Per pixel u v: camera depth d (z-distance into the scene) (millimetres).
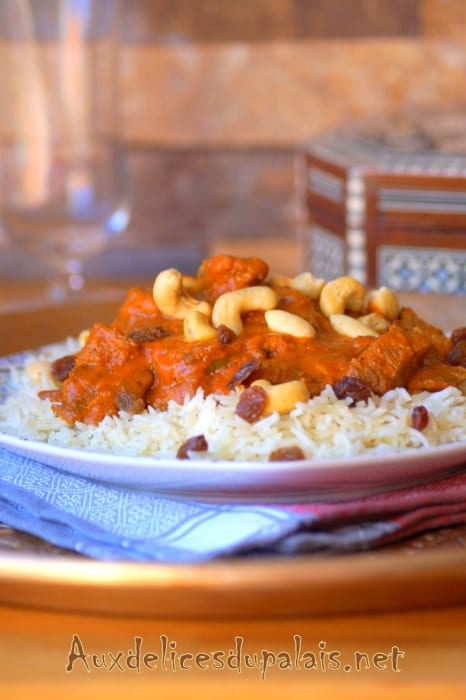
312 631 602
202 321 716
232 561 611
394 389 703
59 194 1266
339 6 1326
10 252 1453
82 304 960
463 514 663
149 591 600
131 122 1398
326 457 664
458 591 609
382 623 605
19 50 1224
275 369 700
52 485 696
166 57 1371
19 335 921
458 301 1046
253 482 645
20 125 1247
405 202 1037
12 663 590
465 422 692
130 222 1439
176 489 664
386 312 766
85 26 1217
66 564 607
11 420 729
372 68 1338
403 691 572
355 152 1074
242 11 1346
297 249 1417
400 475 657
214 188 1415
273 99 1369
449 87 1328
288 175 1396
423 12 1314
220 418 681
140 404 706
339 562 601
